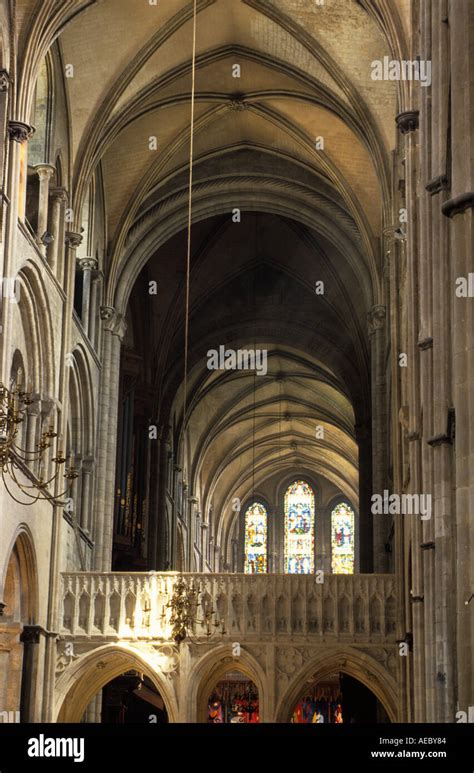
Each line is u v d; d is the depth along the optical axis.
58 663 34.56
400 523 34.81
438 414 21.56
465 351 17.17
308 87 38.62
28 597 32.50
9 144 28.98
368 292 43.44
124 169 41.75
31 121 33.34
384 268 40.47
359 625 35.41
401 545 34.66
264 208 45.25
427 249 24.84
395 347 35.31
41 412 33.12
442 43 21.19
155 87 38.38
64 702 36.47
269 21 36.75
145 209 43.59
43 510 33.03
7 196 28.56
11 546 29.53
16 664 32.06
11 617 32.19
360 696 46.47
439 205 21.58
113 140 38.34
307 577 35.81
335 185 42.09
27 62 29.56
